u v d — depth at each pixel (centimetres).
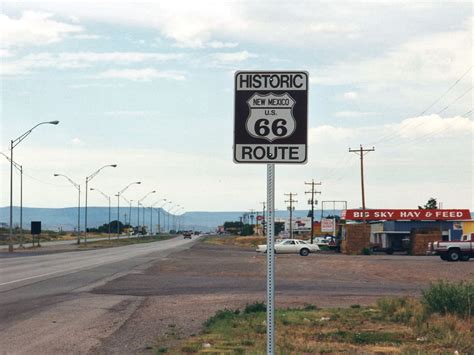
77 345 1317
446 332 1396
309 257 6284
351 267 4422
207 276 3472
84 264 4559
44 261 4975
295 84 789
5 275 3409
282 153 785
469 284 1791
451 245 5416
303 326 1538
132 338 1402
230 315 1723
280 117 788
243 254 6975
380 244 7725
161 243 12488
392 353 1204
